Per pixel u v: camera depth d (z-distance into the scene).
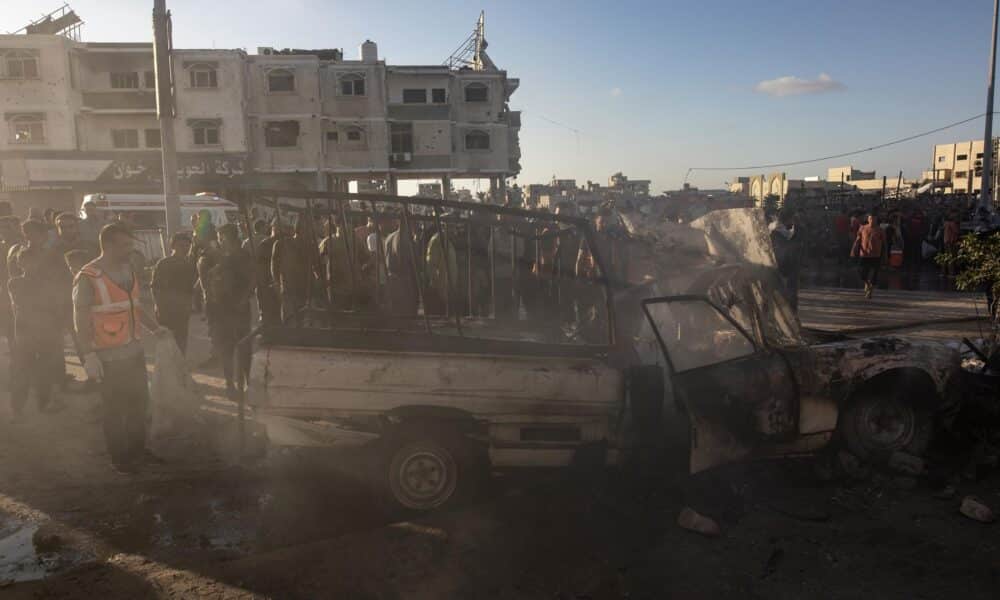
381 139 44.19
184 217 21.39
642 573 3.90
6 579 3.83
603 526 4.46
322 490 5.06
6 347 9.81
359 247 5.73
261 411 4.69
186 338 7.85
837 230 22.67
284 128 42.84
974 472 5.06
